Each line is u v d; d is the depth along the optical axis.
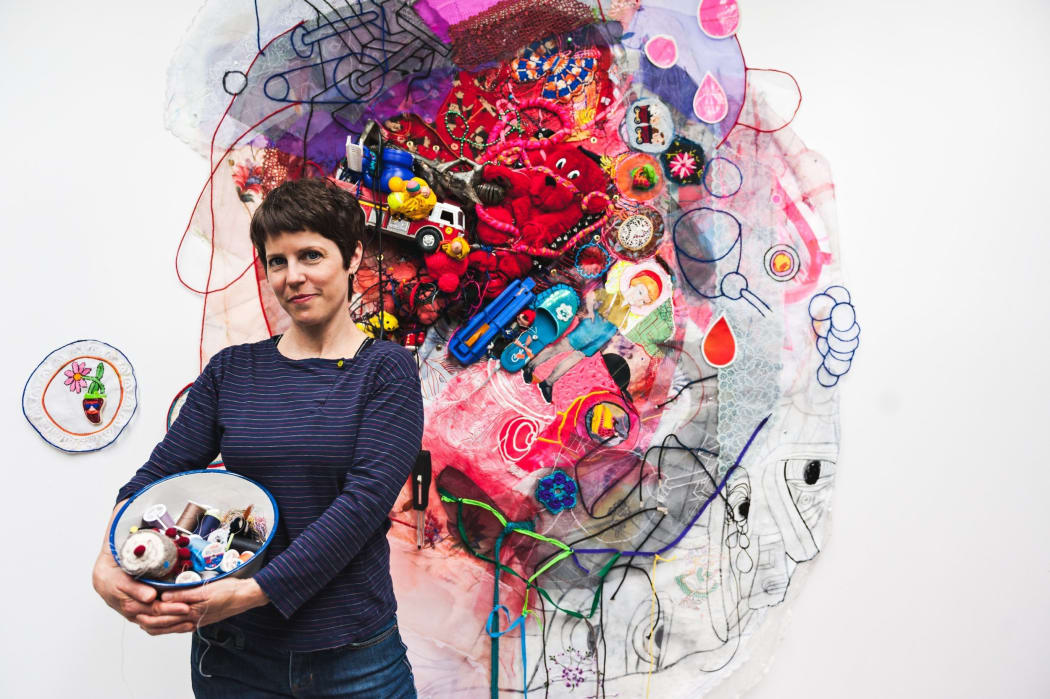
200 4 1.14
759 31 1.25
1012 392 1.33
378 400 0.78
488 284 1.17
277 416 0.78
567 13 1.21
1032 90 1.33
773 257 1.25
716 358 1.24
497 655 1.17
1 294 1.10
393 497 0.76
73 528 1.10
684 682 1.23
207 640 0.80
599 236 1.21
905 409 1.30
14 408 1.10
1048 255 1.34
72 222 1.11
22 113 1.11
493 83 1.20
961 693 1.32
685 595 1.23
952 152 1.31
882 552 1.29
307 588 0.71
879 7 1.29
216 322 1.13
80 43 1.12
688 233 1.23
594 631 1.21
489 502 1.18
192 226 1.13
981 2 1.32
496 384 1.19
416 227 1.12
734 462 1.24
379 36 1.17
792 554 1.26
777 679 1.26
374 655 0.79
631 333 1.22
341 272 0.82
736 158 1.24
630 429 1.22
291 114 1.15
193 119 1.13
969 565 1.32
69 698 1.10
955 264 1.31
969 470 1.32
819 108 1.27
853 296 1.28
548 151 1.20
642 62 1.22
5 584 1.09
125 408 1.11
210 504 0.78
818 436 1.26
